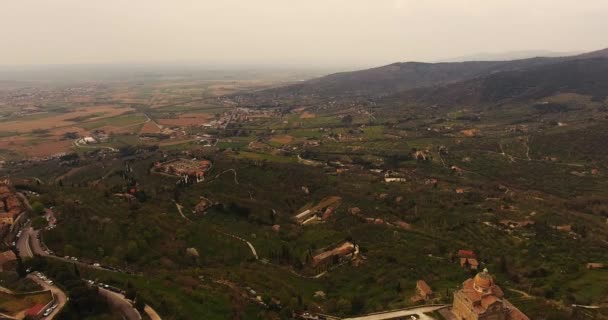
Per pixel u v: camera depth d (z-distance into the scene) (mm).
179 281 147125
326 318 134875
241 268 173250
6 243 160125
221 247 193750
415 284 158500
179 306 126750
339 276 171000
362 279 167000
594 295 150000
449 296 143750
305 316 135750
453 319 129750
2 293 122562
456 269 172875
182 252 181625
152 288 136625
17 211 183875
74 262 153500
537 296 149625
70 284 126250
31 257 145375
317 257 184125
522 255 187125
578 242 199875
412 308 137625
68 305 116250
